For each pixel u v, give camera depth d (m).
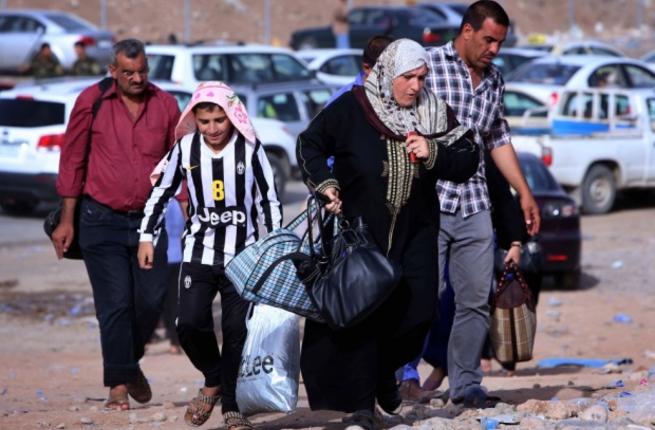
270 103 60.75
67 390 24.23
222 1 127.00
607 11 153.00
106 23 118.75
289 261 14.70
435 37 81.12
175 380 25.84
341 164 15.01
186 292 16.20
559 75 62.78
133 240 18.94
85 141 18.83
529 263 25.52
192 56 59.47
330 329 14.89
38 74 77.75
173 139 19.06
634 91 58.19
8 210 54.00
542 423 15.09
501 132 18.56
